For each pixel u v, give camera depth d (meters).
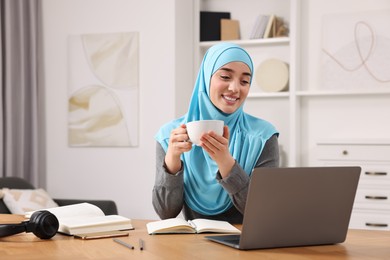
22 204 3.87
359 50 4.41
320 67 4.52
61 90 4.82
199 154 2.12
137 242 1.55
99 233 1.68
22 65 4.73
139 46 4.61
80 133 4.77
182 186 1.99
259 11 4.75
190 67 4.81
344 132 4.48
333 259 1.32
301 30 4.58
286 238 1.48
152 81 4.57
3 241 1.59
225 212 2.09
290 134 4.46
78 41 4.77
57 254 1.39
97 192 4.74
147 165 4.59
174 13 4.48
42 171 4.92
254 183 1.40
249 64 2.08
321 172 1.48
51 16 4.84
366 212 4.15
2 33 4.62
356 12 4.43
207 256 1.34
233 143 2.13
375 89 4.28
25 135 4.82
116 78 4.66
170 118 4.52
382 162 4.12
